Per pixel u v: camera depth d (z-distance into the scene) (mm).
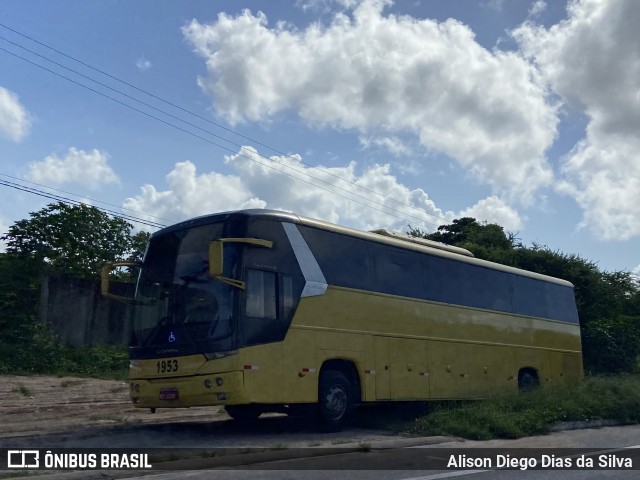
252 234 12406
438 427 13805
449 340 16734
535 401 16594
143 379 12492
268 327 12234
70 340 27781
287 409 13758
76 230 31859
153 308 12719
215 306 11945
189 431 13023
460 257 17906
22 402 17469
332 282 13758
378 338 14641
